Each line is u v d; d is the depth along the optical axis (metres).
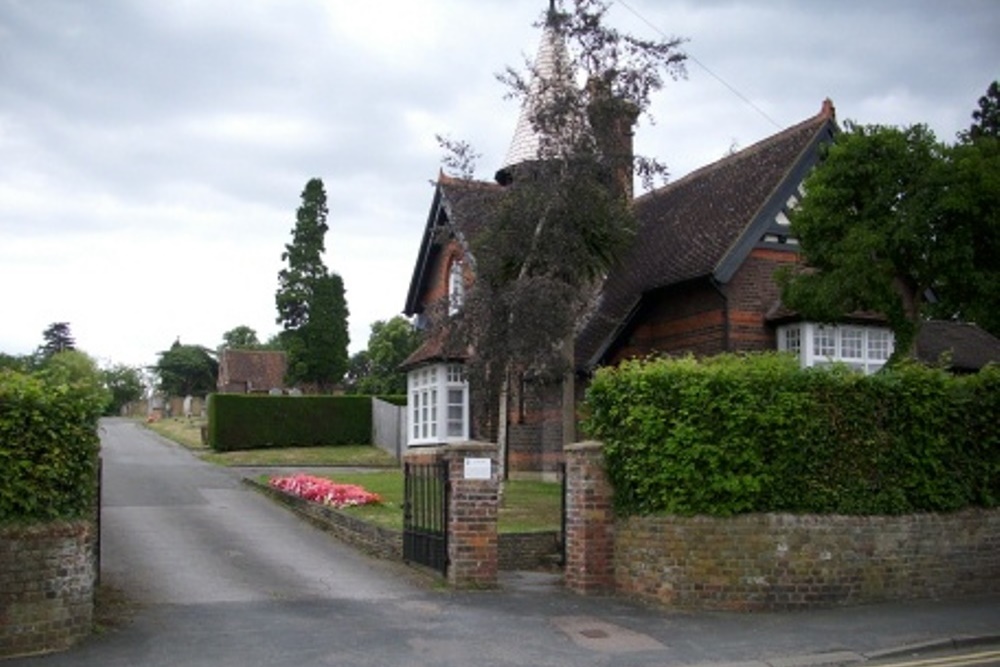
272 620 11.53
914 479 13.56
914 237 18.14
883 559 13.24
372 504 19.23
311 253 57.34
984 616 12.17
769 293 23.81
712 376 13.02
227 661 9.74
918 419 13.73
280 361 70.44
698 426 12.91
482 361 19.72
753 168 26.28
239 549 16.66
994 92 41.75
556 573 15.20
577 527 13.62
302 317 57.28
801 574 12.77
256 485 25.44
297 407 38.81
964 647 10.91
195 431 50.12
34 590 10.03
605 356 25.28
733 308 23.31
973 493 14.04
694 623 11.77
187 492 24.28
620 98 20.19
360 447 38.44
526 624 11.56
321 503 19.73
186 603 12.40
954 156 18.19
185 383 80.25
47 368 12.99
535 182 19.91
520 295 18.86
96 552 13.03
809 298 19.75
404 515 15.54
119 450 38.31
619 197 20.98
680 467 12.86
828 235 19.31
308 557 16.08
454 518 13.72
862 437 13.37
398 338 59.84
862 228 18.55
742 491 12.73
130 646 10.26
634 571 13.20
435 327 20.70
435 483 14.53
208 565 15.09
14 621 9.88
